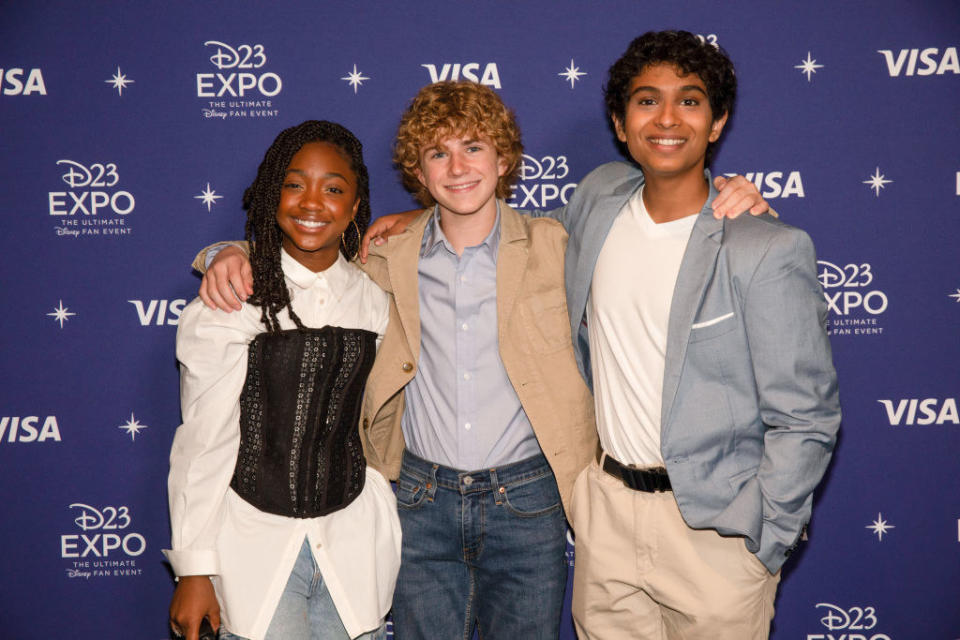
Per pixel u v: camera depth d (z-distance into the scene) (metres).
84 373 2.23
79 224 2.18
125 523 2.29
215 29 2.12
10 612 2.30
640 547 1.64
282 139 1.61
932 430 2.23
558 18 2.12
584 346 1.77
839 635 2.32
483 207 1.72
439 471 1.77
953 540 2.26
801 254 1.45
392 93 2.14
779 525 1.50
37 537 2.28
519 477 1.76
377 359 1.74
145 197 2.17
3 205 2.16
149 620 2.32
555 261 1.78
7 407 2.23
